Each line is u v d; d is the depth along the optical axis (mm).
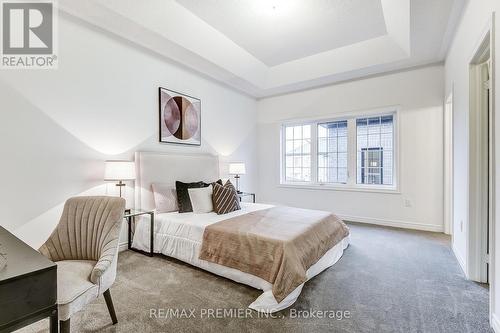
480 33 1897
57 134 2488
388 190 4172
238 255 2137
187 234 2572
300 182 5207
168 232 2740
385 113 4270
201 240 2447
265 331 1583
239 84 4617
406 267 2551
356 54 3771
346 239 3084
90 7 2414
